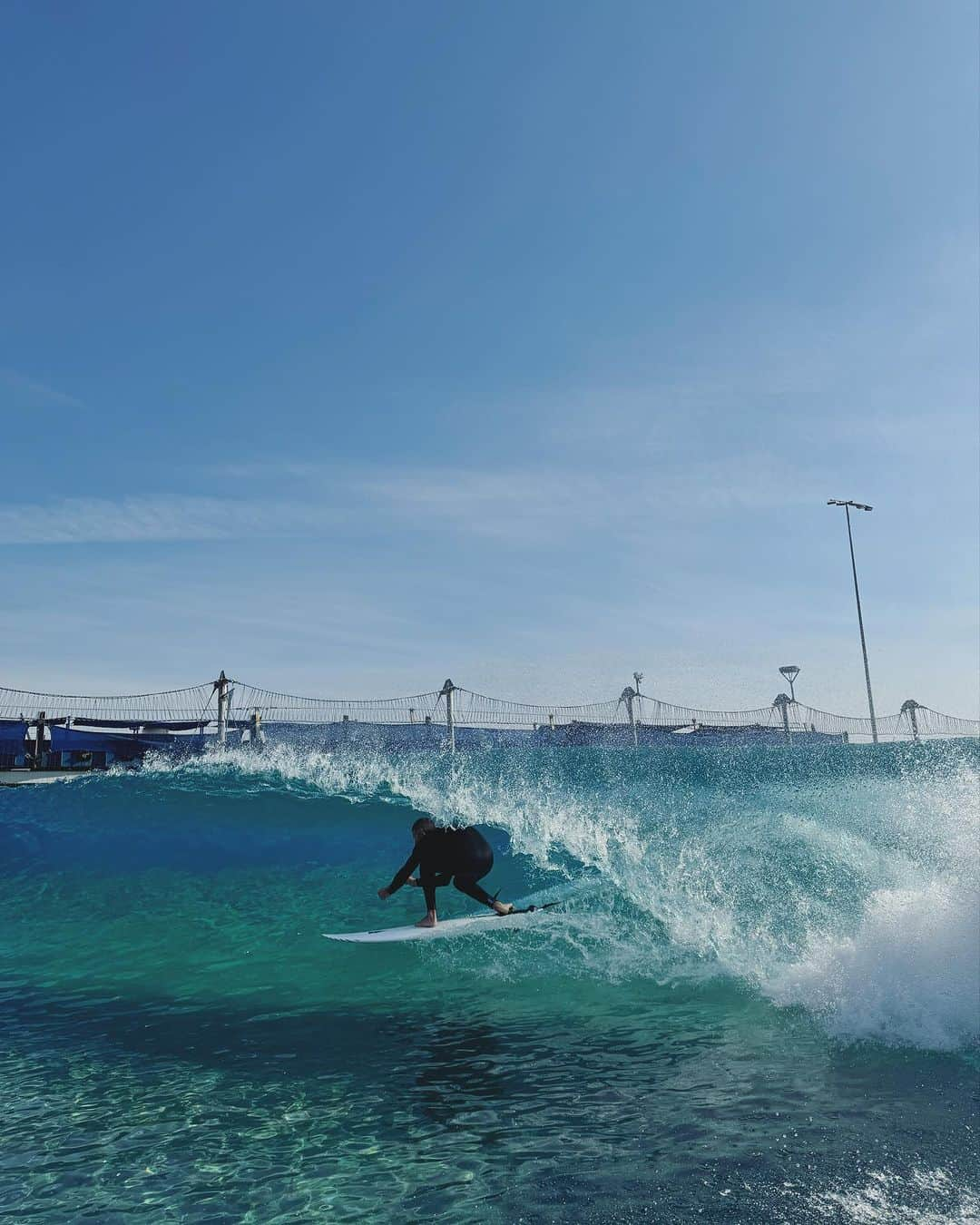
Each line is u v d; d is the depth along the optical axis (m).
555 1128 3.38
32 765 26.31
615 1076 3.93
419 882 6.67
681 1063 4.06
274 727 30.06
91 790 11.18
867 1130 3.23
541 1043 4.45
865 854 7.31
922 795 9.38
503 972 5.73
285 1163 3.15
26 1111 3.67
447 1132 3.38
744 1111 3.47
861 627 41.22
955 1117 3.32
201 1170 3.12
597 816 9.52
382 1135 3.38
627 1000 5.12
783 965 5.50
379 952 6.18
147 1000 5.30
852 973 5.07
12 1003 5.26
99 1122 3.55
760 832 8.16
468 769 13.30
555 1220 2.67
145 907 7.45
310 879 8.23
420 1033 4.67
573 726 37.19
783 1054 4.13
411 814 10.24
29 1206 2.88
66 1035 4.67
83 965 6.02
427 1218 2.72
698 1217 2.65
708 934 6.16
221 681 28.89
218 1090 3.88
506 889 7.60
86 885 8.12
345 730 31.56
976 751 19.00
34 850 9.11
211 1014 5.03
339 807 10.49
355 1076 4.03
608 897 7.05
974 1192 2.74
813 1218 2.62
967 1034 4.20
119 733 28.28
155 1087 3.92
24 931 6.85
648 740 38.66
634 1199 2.78
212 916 7.17
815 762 17.80
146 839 9.43
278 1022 4.89
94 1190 2.98
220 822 9.95
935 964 4.92
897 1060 3.96
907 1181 2.83
